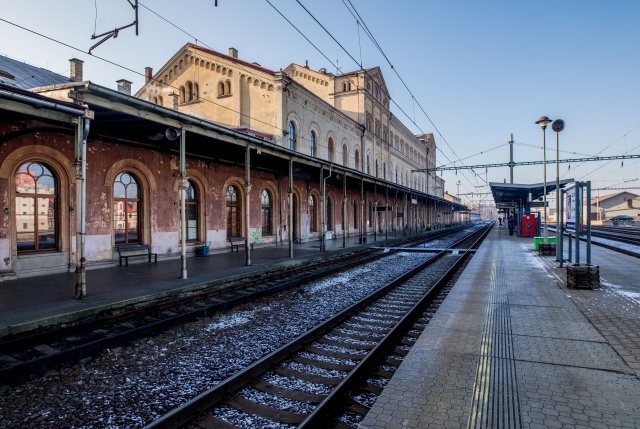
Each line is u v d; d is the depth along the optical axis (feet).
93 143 39.63
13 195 33.53
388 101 138.82
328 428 12.01
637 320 19.62
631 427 9.91
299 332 22.34
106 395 14.66
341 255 58.70
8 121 32.22
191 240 53.06
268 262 45.91
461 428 9.98
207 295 30.63
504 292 26.99
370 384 15.05
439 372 13.43
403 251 70.33
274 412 13.08
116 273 36.96
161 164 47.42
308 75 119.55
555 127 42.93
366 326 23.31
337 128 98.78
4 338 20.08
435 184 228.84
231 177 59.31
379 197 130.31
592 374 13.14
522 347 15.83
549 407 10.96
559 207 43.09
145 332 21.50
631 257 48.96
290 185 51.16
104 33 29.73
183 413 12.44
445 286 35.45
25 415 13.24
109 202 41.29
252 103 76.48
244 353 19.02
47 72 59.36
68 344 20.36
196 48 81.66
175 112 32.50
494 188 96.73
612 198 295.48
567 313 21.13
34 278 33.86
